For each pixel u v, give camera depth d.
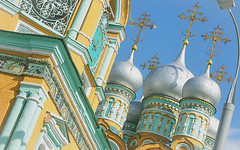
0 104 13.96
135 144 29.72
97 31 18.61
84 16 17.05
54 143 15.26
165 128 30.64
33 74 14.20
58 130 15.02
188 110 29.89
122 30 20.69
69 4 17.28
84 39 16.72
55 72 14.84
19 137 13.27
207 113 29.98
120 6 20.77
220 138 11.18
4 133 13.34
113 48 20.52
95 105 19.23
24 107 13.77
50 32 16.25
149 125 30.67
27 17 15.98
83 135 17.53
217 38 34.72
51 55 14.47
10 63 14.59
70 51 16.23
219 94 30.83
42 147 14.95
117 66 31.91
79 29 16.78
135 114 33.81
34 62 14.43
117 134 28.28
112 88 31.19
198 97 30.44
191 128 29.16
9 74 14.42
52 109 14.96
